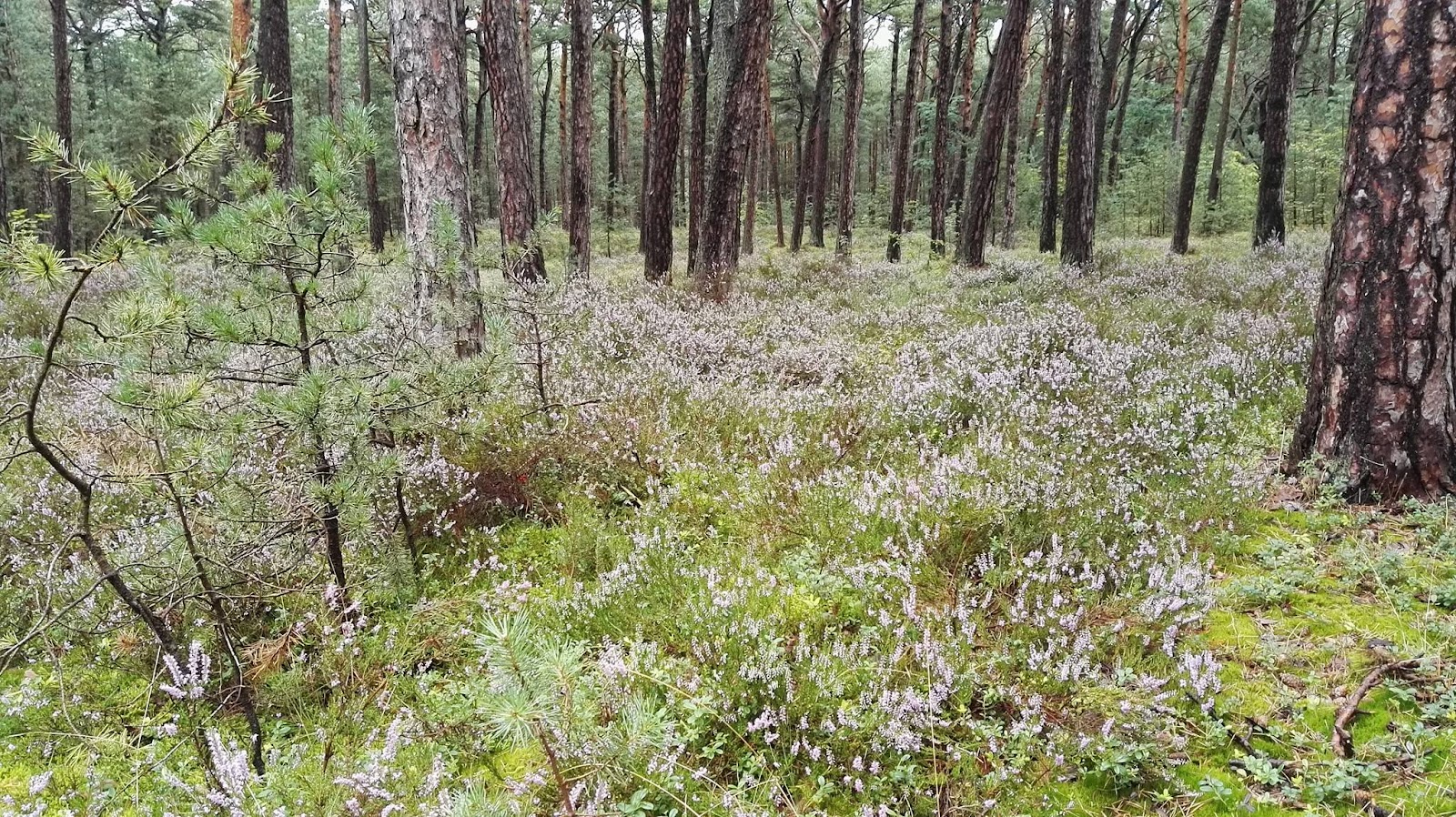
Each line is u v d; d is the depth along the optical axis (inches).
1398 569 147.3
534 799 99.2
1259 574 154.2
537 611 147.6
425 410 142.6
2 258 86.0
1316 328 186.5
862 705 117.6
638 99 1904.5
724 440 233.3
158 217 112.8
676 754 105.3
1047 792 105.6
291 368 134.1
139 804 105.0
